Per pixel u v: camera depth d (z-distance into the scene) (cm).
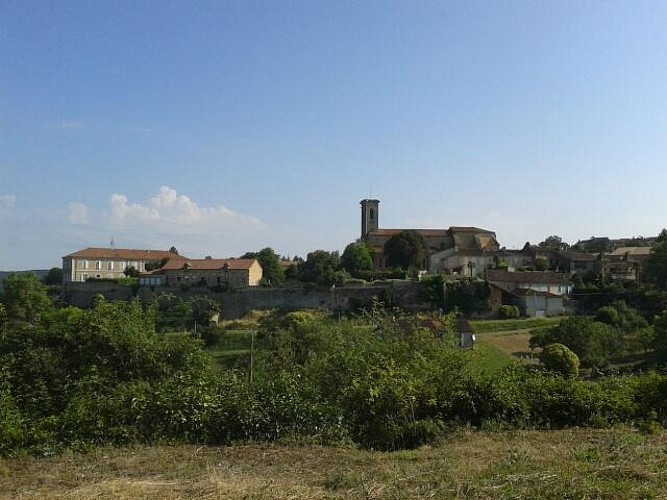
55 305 6303
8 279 5734
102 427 945
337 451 865
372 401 984
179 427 957
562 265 8188
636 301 5856
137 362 1205
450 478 676
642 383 1130
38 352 1172
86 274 9050
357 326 1530
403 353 1164
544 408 1056
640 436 886
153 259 9600
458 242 9119
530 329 5203
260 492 639
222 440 942
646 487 631
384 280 6931
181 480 705
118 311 1307
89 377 1133
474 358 1155
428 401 1016
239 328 5244
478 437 939
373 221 10681
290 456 834
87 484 705
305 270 7800
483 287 6269
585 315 5956
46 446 891
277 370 1301
